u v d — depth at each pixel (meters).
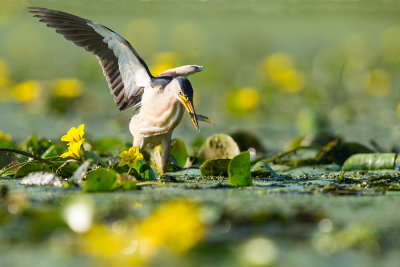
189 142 15.68
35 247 6.01
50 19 11.20
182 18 38.84
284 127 19.17
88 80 27.92
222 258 5.65
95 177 8.62
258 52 32.94
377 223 6.80
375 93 24.86
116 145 13.88
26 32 39.03
